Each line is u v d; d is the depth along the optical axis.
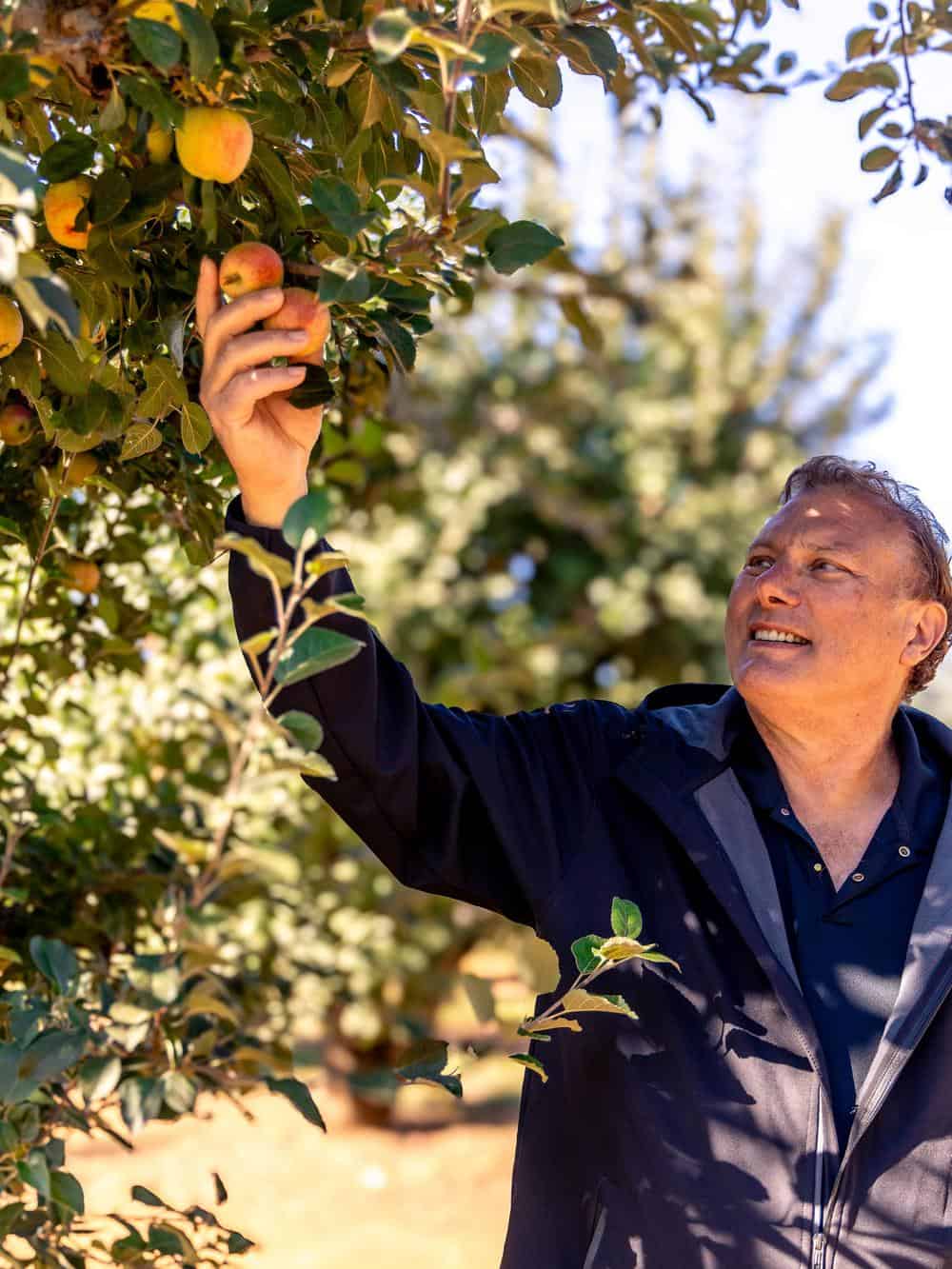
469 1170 6.35
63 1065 1.59
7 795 2.50
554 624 7.58
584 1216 1.72
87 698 2.91
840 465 2.01
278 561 1.24
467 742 1.80
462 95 1.80
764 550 1.95
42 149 1.66
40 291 1.09
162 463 1.93
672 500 7.77
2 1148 1.57
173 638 3.08
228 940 3.09
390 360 1.62
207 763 3.12
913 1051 1.72
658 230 8.25
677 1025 1.73
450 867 1.81
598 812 1.85
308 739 1.31
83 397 1.54
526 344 7.87
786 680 1.84
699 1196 1.66
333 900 4.44
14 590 2.36
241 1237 1.87
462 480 7.08
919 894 1.84
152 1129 6.80
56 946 1.74
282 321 1.45
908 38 2.13
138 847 2.59
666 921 1.77
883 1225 1.65
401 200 1.95
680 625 7.71
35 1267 1.73
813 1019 1.74
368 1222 5.49
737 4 2.18
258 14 1.46
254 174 1.55
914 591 1.91
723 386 8.12
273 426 1.52
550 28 1.55
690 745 1.89
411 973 5.97
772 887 1.80
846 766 1.90
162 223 1.57
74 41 1.36
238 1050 1.95
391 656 1.75
